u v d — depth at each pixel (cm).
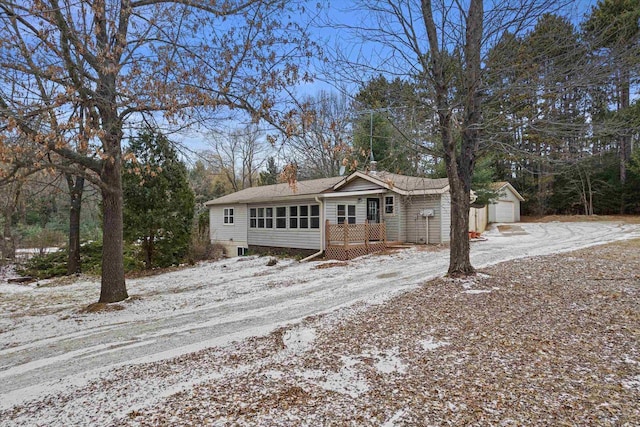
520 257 1111
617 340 465
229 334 621
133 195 1476
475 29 665
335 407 351
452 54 690
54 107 630
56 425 351
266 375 434
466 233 841
